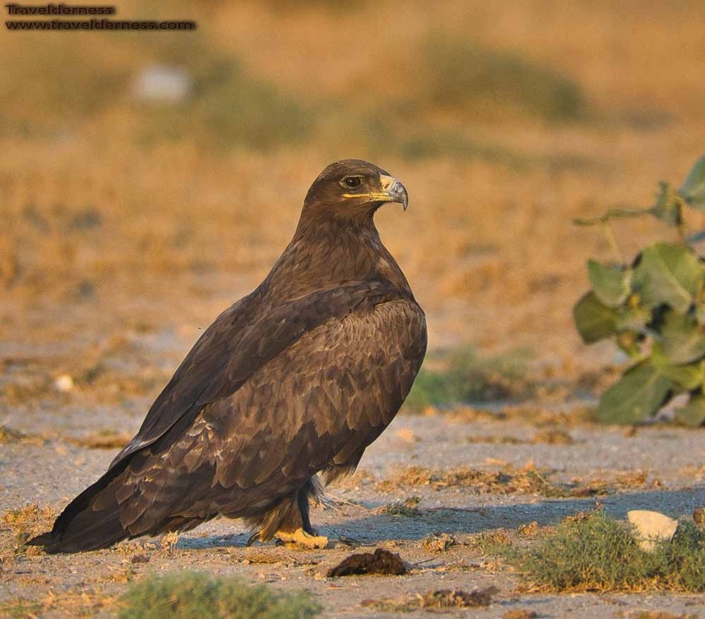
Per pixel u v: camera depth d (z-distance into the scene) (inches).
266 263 938.1
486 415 580.4
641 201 1166.3
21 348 708.0
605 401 554.9
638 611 315.9
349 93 1720.0
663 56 2260.1
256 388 361.1
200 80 1520.7
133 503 348.8
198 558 368.5
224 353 370.3
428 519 414.9
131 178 1203.2
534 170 1339.8
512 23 2436.0
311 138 1418.6
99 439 518.9
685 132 1676.9
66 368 648.4
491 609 317.1
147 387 628.1
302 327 371.6
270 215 1093.1
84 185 1154.0
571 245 1006.4
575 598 328.2
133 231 994.7
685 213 1095.0
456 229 1055.0
